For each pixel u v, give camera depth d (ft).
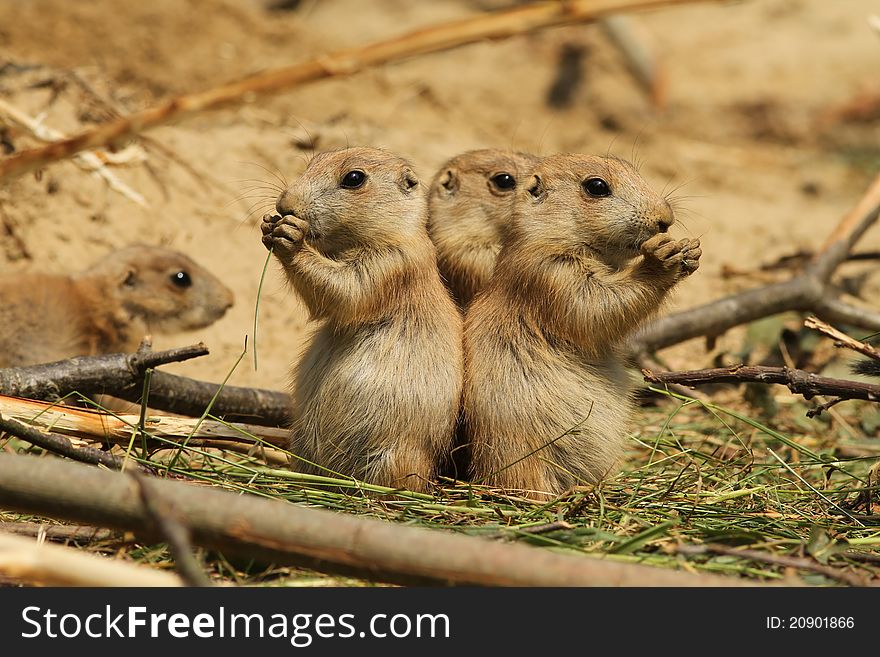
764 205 73.41
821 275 51.34
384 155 37.11
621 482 36.47
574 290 35.83
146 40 71.97
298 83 30.73
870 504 34.78
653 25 105.29
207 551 29.63
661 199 36.55
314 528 25.53
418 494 33.42
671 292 42.32
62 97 55.11
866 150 91.15
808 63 99.76
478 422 35.96
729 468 38.29
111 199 53.72
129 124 31.19
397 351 35.58
